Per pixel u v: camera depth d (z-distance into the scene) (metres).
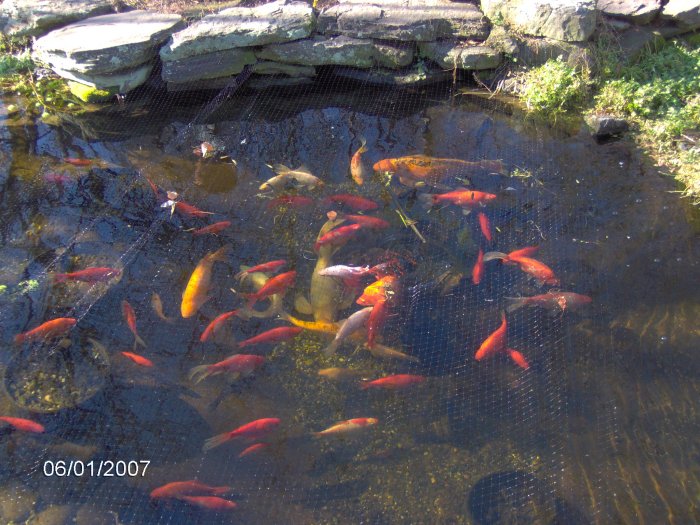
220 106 3.54
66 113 3.48
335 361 2.34
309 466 2.10
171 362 2.32
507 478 2.08
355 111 3.50
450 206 2.85
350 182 3.00
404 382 2.25
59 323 2.33
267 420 2.12
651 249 2.70
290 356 2.34
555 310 2.48
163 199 2.91
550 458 2.12
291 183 2.97
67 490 2.03
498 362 2.34
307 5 3.63
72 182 3.02
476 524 1.98
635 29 3.61
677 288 2.55
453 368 2.33
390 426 2.19
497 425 2.19
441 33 3.57
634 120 3.33
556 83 3.41
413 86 3.64
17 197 2.94
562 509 2.01
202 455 2.11
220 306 2.47
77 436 2.13
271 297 2.47
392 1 3.67
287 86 3.68
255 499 2.02
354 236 2.65
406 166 3.00
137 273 2.59
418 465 2.11
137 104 3.52
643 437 2.16
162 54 3.40
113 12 3.75
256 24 3.48
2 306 2.45
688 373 2.31
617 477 2.07
